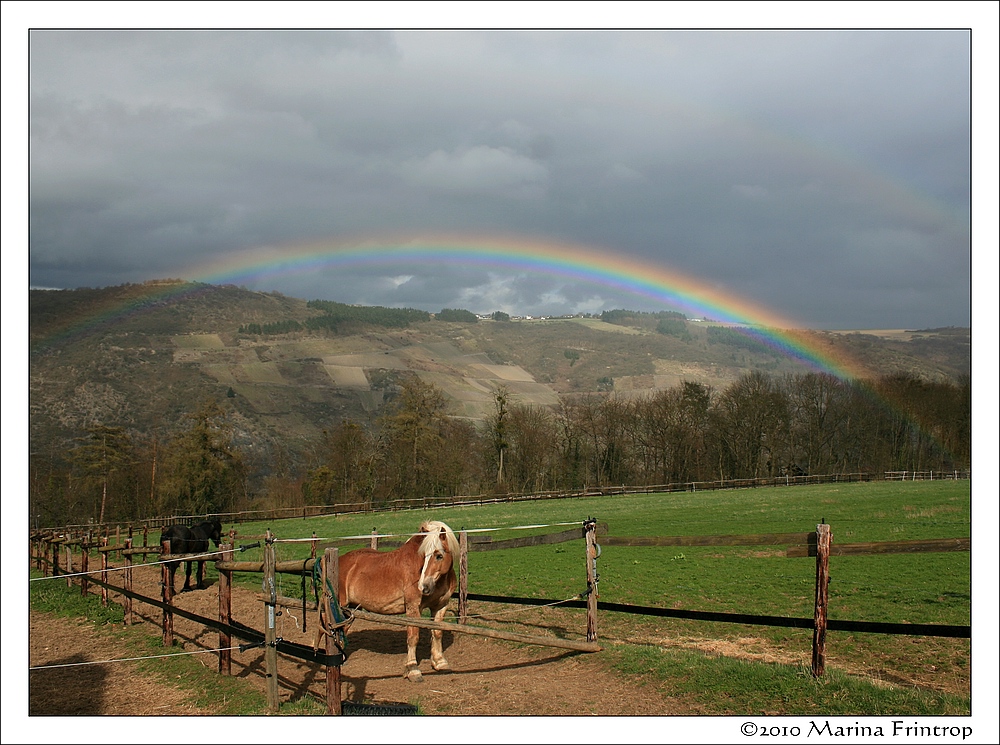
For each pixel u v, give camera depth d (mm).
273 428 165250
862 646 11539
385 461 78500
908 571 18141
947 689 9430
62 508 66812
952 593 15250
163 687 11008
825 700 8688
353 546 30609
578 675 10398
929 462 86875
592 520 11680
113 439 70062
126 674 11797
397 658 12055
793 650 11422
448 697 9812
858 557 21047
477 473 84125
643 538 11648
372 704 9422
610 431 88188
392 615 10727
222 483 72188
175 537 20344
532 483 85062
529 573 20922
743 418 87312
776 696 8914
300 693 10367
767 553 9930
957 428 85625
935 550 8703
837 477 80562
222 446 72000
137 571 25062
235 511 71062
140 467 73062
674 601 15758
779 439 89250
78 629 15953
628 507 51281
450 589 11273
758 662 10148
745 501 50562
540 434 86562
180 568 24688
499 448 81000
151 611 17281
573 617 14492
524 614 14992
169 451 73375
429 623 10328
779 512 37750
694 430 88875
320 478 74875
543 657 11406
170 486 69062
